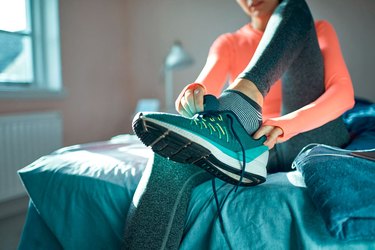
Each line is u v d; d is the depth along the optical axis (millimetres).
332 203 483
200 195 618
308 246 507
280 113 827
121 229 683
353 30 1581
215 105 581
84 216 732
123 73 2414
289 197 549
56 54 1950
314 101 676
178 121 514
